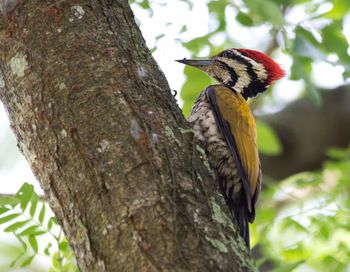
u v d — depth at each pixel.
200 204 7.14
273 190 14.48
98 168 7.12
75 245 7.12
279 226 13.59
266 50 14.95
